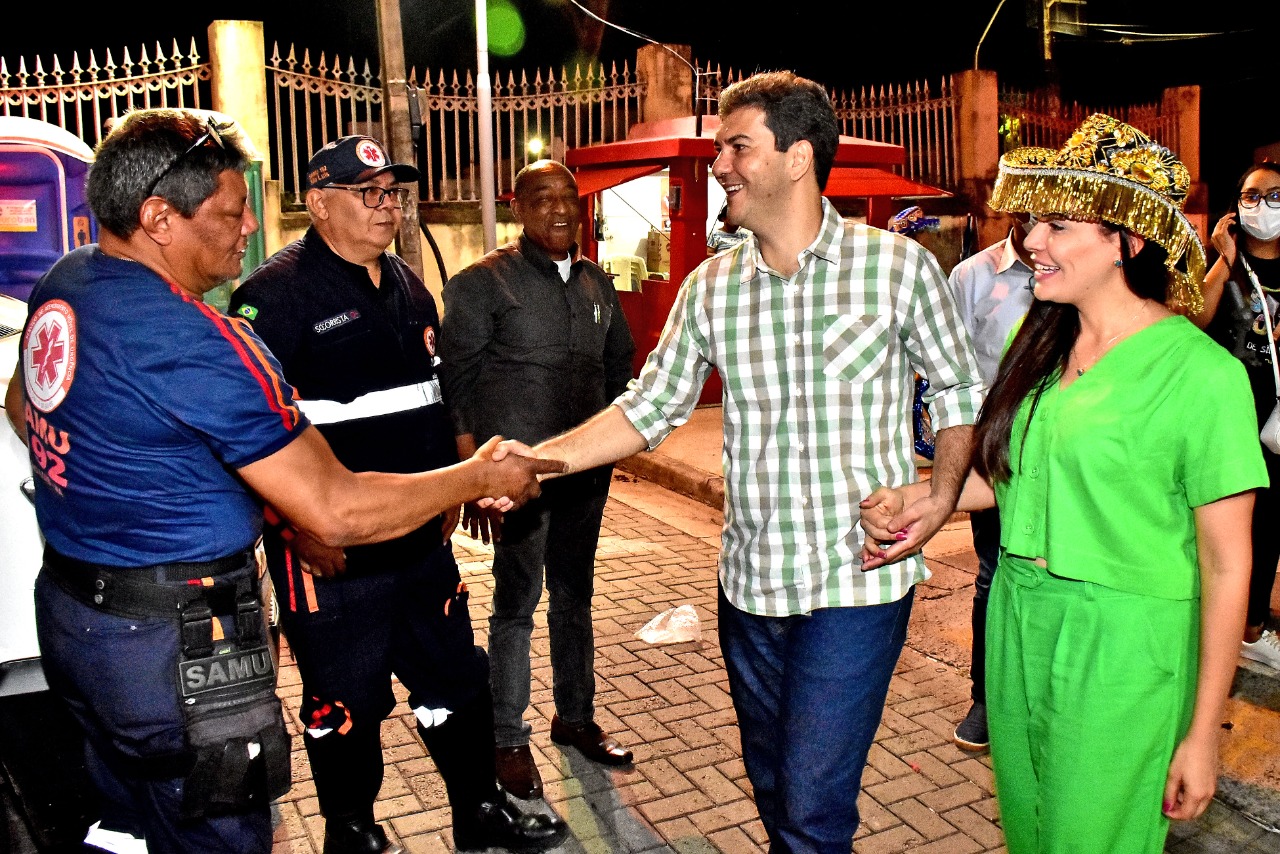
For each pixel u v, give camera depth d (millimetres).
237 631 2041
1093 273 2002
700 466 7773
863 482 2350
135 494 1944
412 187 6961
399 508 2197
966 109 12031
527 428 3533
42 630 2094
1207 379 1893
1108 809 2000
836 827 2381
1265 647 4289
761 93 2293
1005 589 2193
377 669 2811
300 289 2680
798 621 2381
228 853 2070
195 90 10391
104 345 1914
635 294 10312
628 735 3898
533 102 11352
